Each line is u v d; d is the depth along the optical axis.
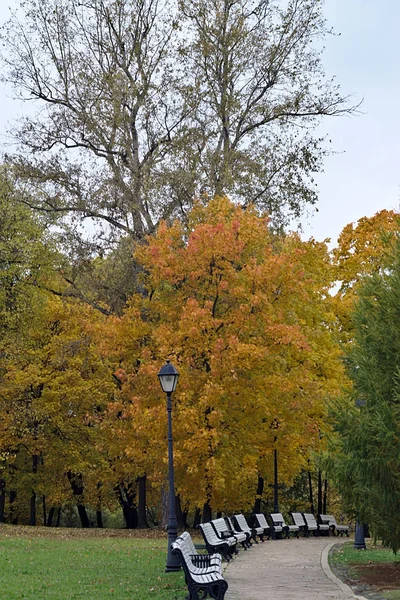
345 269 40.69
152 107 32.81
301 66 32.72
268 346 25.77
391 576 15.71
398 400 15.63
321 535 35.53
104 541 25.81
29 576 15.91
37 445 37.31
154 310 28.88
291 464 32.12
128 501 44.03
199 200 29.30
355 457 15.98
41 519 54.78
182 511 36.72
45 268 35.06
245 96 33.12
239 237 26.73
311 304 33.72
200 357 26.48
